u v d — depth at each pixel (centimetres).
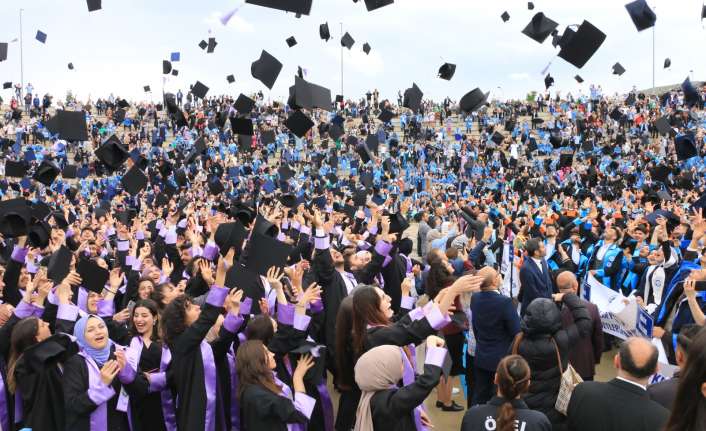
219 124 1536
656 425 347
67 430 441
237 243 545
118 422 471
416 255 2175
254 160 3966
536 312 480
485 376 618
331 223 1006
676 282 692
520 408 371
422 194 3241
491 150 3819
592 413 368
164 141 3944
